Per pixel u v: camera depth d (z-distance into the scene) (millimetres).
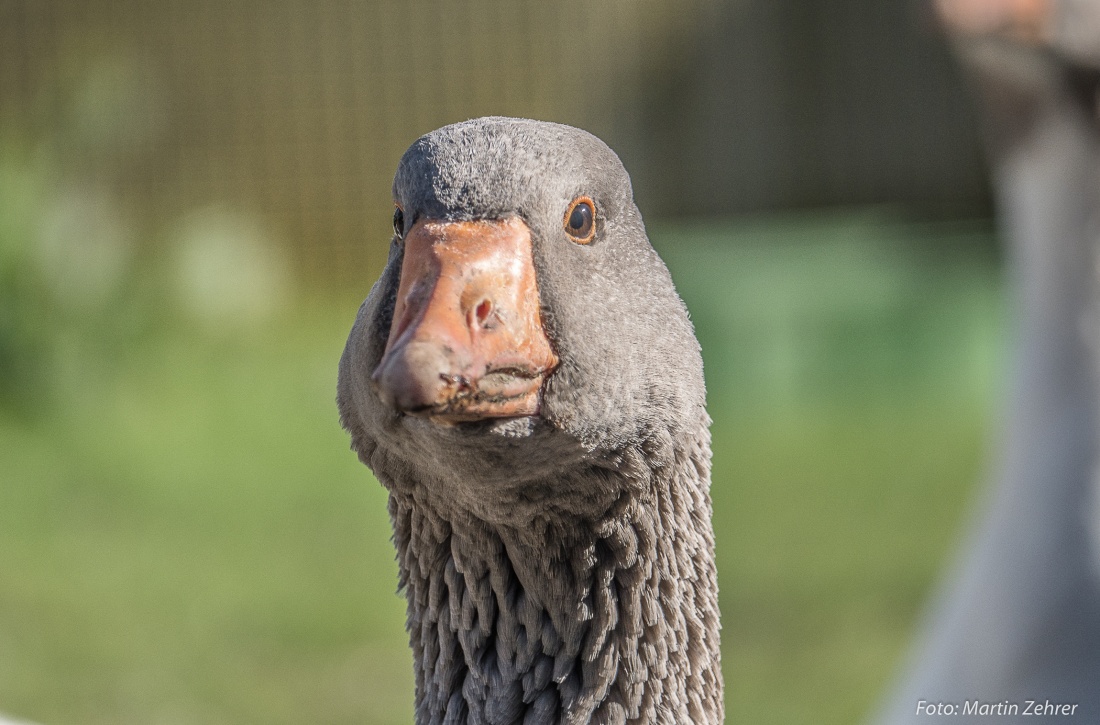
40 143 20766
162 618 11781
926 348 18312
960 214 25047
